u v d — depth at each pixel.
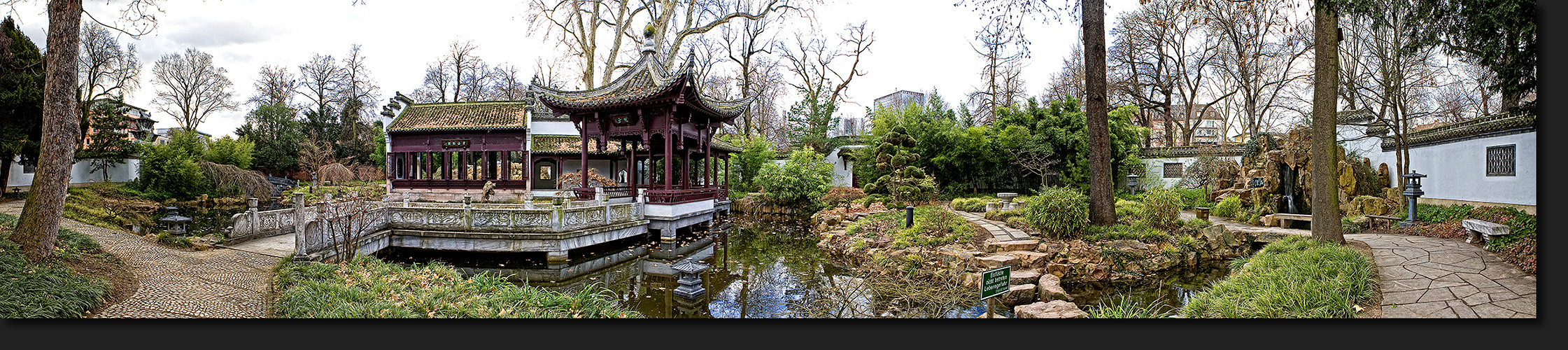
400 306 5.96
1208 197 17.27
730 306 8.00
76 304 5.28
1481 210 10.33
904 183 17.59
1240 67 21.66
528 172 21.11
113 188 21.34
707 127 16.83
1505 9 5.79
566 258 11.16
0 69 15.39
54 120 6.65
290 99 38.78
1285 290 5.73
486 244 11.14
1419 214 11.41
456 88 38.66
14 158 17.06
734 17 21.83
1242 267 7.75
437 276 7.79
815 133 30.78
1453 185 12.48
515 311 6.03
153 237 10.18
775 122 40.22
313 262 8.37
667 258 12.45
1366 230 10.86
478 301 6.40
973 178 23.16
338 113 38.22
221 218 18.69
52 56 6.69
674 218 13.89
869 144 24.28
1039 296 8.16
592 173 22.19
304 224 8.72
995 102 30.64
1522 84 6.42
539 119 21.91
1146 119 28.34
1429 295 5.57
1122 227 10.55
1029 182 22.05
